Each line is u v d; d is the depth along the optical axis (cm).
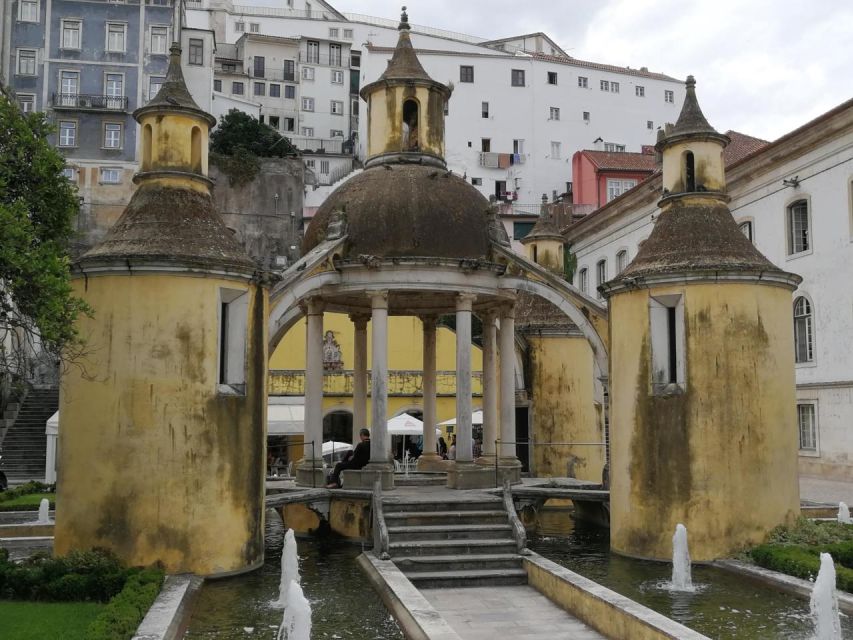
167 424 1502
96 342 1527
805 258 3269
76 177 5869
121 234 1606
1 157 1323
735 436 1680
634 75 8312
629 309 1812
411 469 3178
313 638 1183
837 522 1883
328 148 8569
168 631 1084
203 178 1716
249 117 6962
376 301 2105
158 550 1479
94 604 1277
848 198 3059
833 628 1174
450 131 7656
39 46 5931
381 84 2344
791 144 3288
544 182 7825
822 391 3166
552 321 3084
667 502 1703
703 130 1895
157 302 1523
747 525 1662
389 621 1273
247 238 6238
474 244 2195
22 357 1509
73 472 1525
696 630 1186
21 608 1245
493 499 1873
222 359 1603
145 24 6078
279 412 3859
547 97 7931
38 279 1175
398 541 1709
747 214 3650
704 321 1706
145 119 1717
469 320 2166
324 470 2256
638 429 1769
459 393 2173
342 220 2156
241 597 1390
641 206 4512
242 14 9581
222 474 1541
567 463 2991
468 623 1305
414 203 2161
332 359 4362
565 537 2069
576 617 1337
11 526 2039
